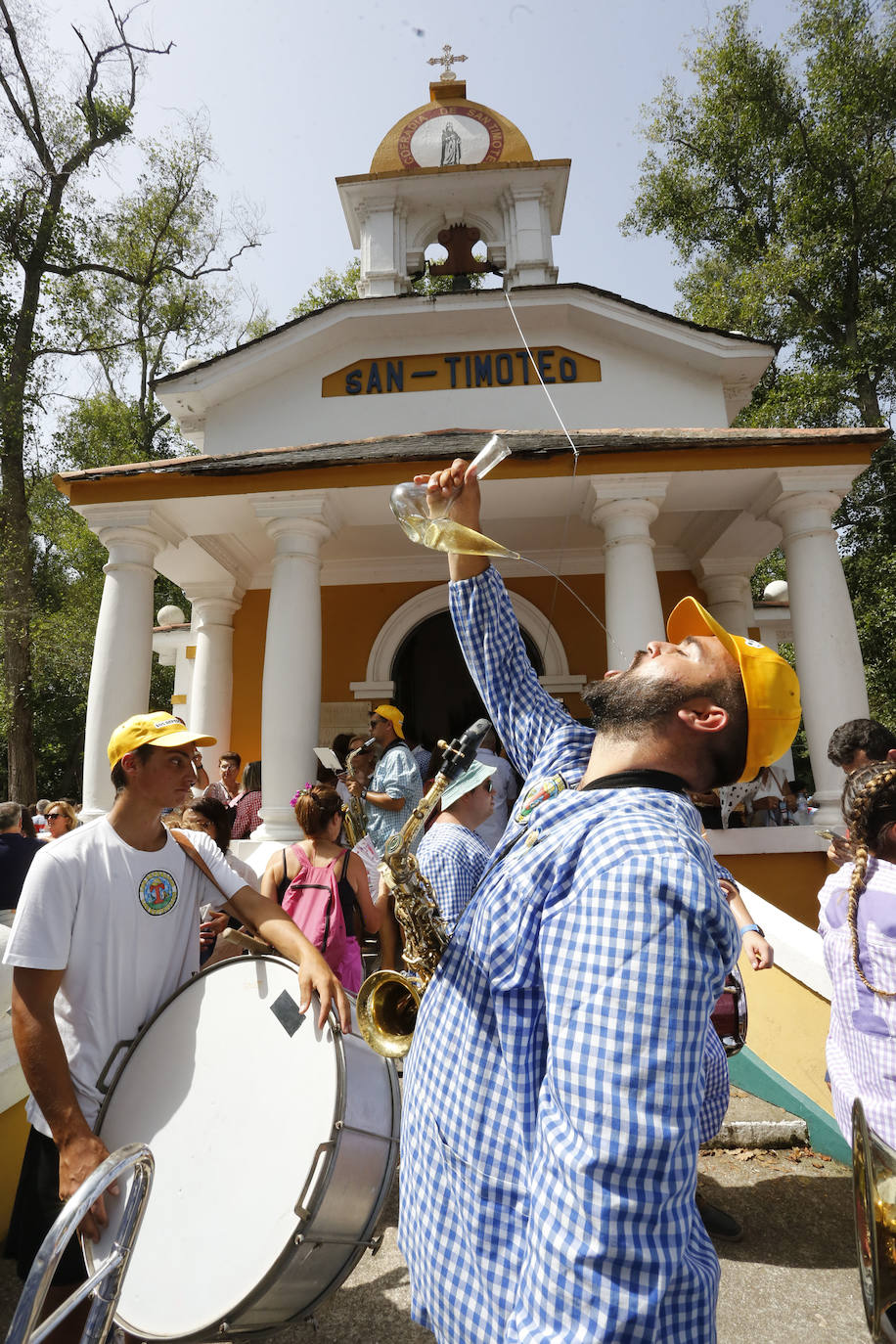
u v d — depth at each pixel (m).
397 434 9.64
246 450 10.12
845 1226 3.46
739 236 25.73
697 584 11.16
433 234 12.44
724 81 24.78
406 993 1.89
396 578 11.39
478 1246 1.21
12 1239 2.30
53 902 2.33
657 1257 0.94
